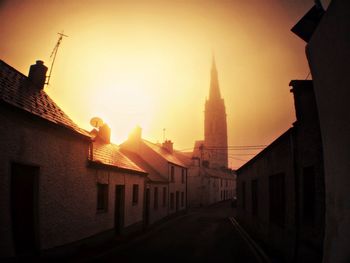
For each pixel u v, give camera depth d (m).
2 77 9.60
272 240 12.55
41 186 9.16
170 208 29.84
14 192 8.20
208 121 142.50
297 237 8.88
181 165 34.66
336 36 5.29
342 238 5.18
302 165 8.64
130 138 30.62
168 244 14.18
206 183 48.72
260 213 15.42
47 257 9.32
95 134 18.45
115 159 16.30
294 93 9.09
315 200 7.54
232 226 22.45
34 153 8.89
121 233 15.84
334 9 5.29
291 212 9.52
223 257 11.20
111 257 10.98
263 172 14.61
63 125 10.43
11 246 7.76
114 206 14.94
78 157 11.57
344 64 5.07
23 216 8.47
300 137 8.81
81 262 9.99
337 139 5.52
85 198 12.01
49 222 9.52
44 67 12.73
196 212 37.59
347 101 5.03
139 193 19.28
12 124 8.02
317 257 7.17
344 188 5.22
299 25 7.87
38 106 10.02
